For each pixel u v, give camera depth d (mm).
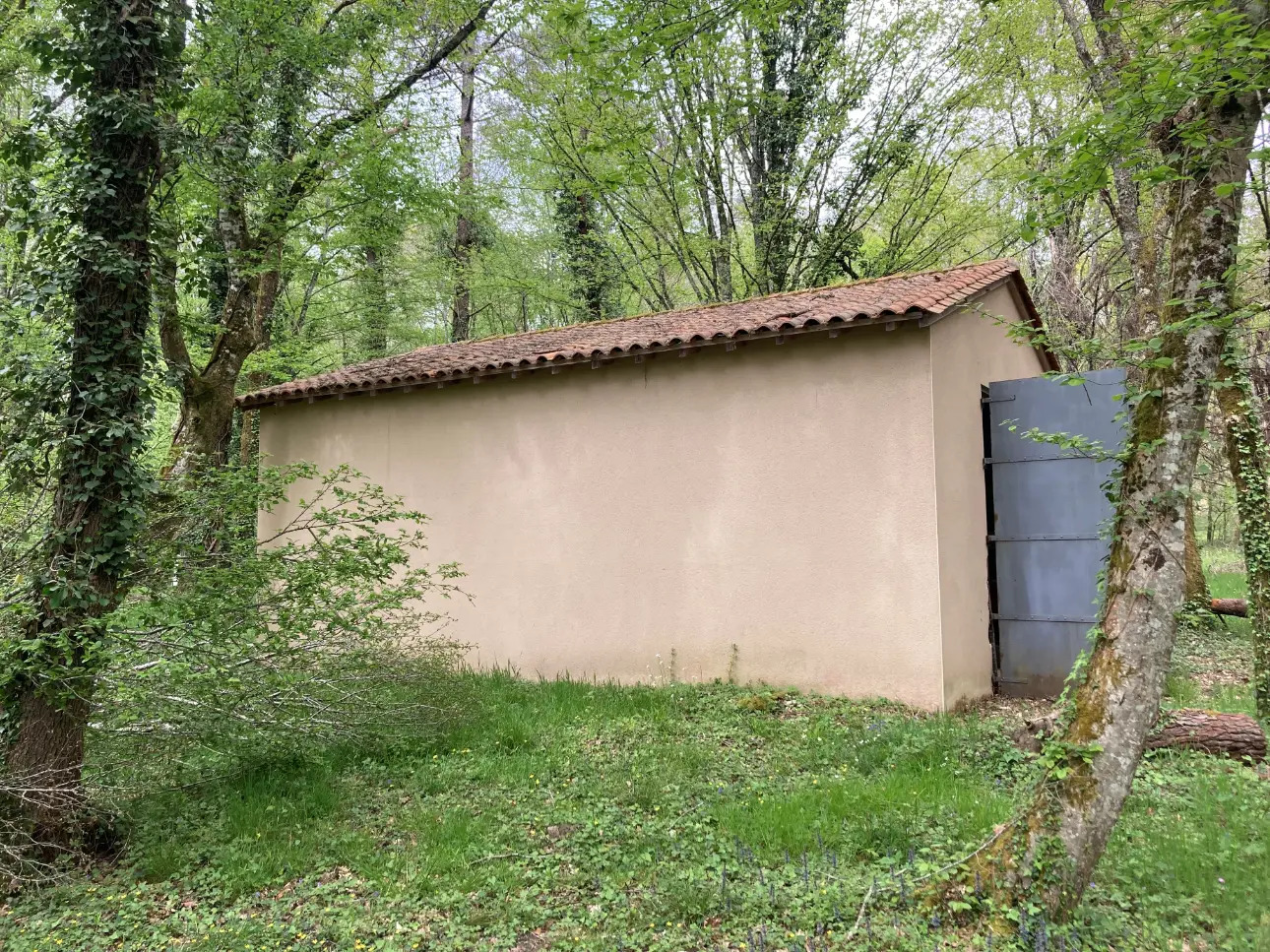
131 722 4746
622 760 5324
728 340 7109
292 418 10258
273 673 4910
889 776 4758
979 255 16047
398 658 6219
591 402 8141
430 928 3469
